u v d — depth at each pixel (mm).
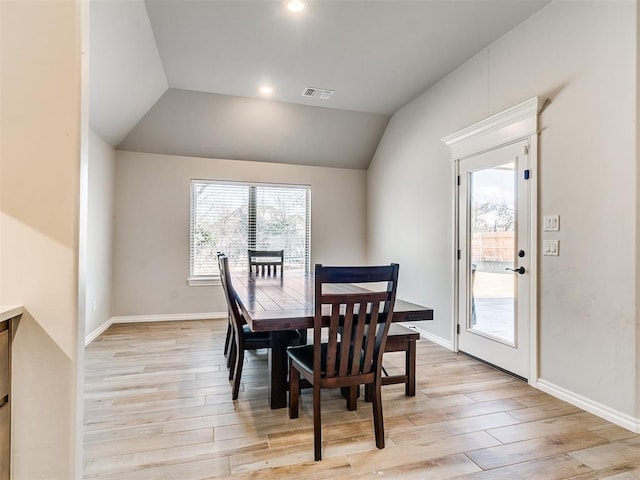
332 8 2523
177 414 2131
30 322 1114
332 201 5297
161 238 4566
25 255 1113
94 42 2492
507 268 2848
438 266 3715
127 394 2400
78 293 1154
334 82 3725
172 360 3076
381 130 4859
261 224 5023
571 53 2348
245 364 3037
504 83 2885
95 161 3740
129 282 4449
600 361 2154
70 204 1135
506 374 2820
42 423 1125
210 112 4207
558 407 2262
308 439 1876
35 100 1120
